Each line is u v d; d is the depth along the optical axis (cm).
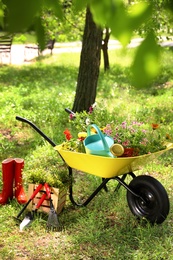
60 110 915
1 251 376
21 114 890
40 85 1313
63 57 2086
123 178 444
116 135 413
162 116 893
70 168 449
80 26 1367
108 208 454
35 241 394
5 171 466
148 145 407
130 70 53
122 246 375
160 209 398
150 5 54
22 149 679
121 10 52
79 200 482
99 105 852
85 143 402
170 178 543
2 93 1148
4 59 2058
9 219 436
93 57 821
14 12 50
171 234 397
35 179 441
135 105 1010
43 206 438
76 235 401
